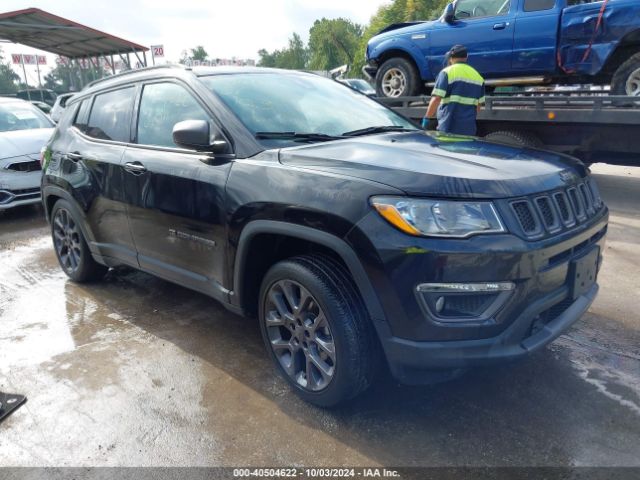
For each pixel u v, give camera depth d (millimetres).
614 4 5777
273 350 2824
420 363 2215
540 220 2266
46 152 4535
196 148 2904
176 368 3092
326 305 2395
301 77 3771
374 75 8508
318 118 3281
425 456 2301
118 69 22094
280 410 2660
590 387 2768
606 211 2836
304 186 2447
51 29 16422
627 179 8414
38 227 6691
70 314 3900
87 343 3432
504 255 2111
